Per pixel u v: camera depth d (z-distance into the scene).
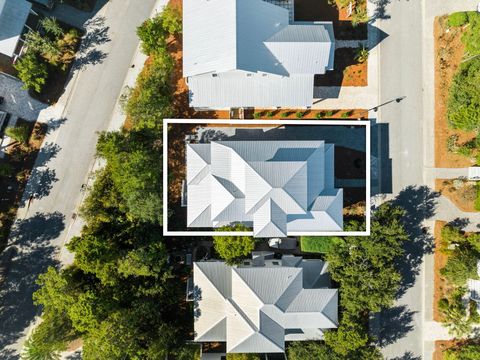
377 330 35.03
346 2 32.72
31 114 33.47
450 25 32.88
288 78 30.67
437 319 35.03
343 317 31.17
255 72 28.44
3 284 34.22
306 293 30.58
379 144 34.09
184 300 34.66
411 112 33.91
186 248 34.31
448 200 34.31
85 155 33.75
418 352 35.25
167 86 31.53
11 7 30.22
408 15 33.50
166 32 32.03
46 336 28.97
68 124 33.56
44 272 34.22
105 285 31.56
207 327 31.50
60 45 32.88
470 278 32.19
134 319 29.69
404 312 35.03
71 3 32.88
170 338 31.70
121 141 30.72
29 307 34.41
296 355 31.47
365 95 33.78
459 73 32.72
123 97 31.45
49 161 33.66
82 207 31.95
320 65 29.55
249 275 30.17
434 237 34.59
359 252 30.53
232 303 30.41
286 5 31.14
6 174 32.91
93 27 33.16
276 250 34.12
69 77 33.34
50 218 34.00
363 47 32.84
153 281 32.16
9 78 33.16
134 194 29.34
